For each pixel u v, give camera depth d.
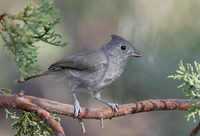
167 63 11.38
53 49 15.29
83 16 14.33
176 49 11.44
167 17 11.70
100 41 15.73
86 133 18.00
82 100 15.23
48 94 18.66
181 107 7.07
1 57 14.84
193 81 6.30
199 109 6.14
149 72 11.45
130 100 11.68
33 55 5.52
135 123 15.95
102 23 14.53
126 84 11.62
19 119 7.16
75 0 13.93
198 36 11.41
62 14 14.41
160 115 12.84
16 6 15.09
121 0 12.80
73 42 15.63
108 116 7.22
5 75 15.10
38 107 6.26
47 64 15.17
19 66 5.49
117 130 16.94
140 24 12.01
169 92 11.33
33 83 18.42
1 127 17.27
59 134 5.79
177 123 12.55
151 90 11.45
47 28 5.91
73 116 7.06
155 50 11.55
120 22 12.77
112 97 11.75
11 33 5.55
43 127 7.08
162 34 11.64
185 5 11.56
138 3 12.38
